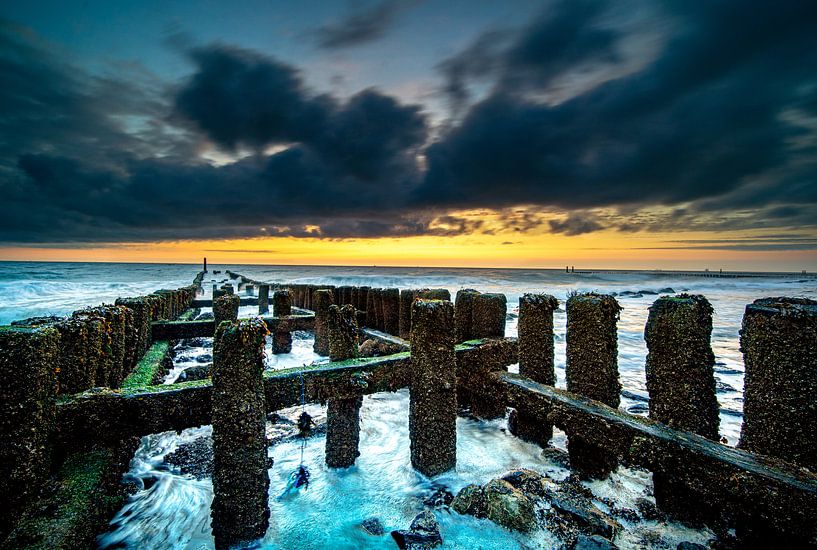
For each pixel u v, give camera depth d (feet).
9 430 7.86
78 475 9.78
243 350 10.00
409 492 12.97
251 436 10.16
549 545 10.25
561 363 31.48
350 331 14.40
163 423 10.61
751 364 9.16
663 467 9.67
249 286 74.08
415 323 13.56
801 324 8.23
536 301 15.01
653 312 11.16
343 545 10.69
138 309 19.17
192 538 11.27
